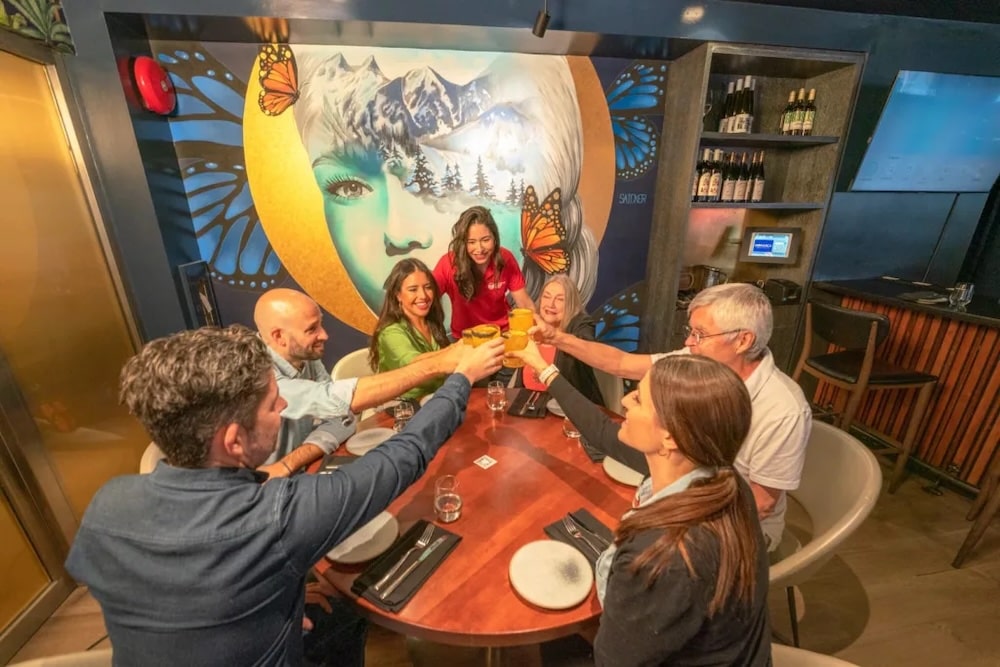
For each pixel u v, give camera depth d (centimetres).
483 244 233
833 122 268
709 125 285
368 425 156
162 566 64
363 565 97
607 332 320
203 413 67
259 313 137
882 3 233
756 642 75
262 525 67
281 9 203
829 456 138
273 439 80
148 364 67
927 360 242
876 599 172
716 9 233
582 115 272
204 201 250
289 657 76
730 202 276
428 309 189
